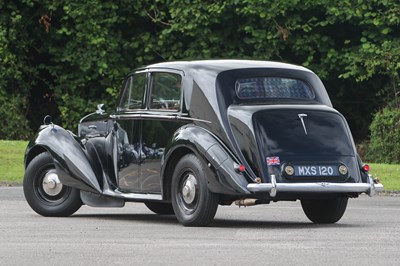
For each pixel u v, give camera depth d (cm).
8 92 5000
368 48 4694
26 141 4500
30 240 1862
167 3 4941
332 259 1586
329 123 2188
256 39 4797
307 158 2141
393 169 3784
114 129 2383
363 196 3216
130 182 2338
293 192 2111
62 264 1533
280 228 2127
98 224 2216
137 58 4984
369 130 4922
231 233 2002
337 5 4719
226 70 2225
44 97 5150
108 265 1523
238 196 2120
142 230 2067
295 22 4781
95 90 5062
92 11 4938
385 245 1781
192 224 2150
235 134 2134
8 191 3225
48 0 4975
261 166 2108
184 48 4994
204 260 1575
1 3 4959
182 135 2167
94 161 2409
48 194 2428
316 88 2288
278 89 2247
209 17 4828
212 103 2180
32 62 5125
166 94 2283
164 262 1552
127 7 4975
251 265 1520
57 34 5022
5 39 4912
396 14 4672
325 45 4819
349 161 2181
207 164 2111
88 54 4966
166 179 2220
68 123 4978
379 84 4853
